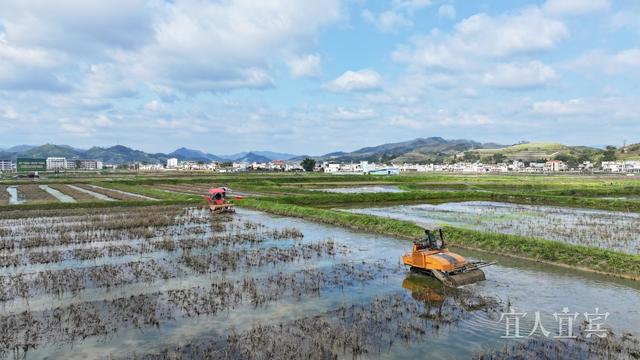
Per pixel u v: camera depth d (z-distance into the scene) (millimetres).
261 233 32000
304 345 12141
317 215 40094
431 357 11539
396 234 31406
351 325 13711
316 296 16875
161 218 38156
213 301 16109
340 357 11484
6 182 94562
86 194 65438
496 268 21344
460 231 28219
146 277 19578
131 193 67125
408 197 60812
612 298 16578
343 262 22828
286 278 19391
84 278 19422
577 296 16844
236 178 113000
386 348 12070
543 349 12047
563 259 22078
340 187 90562
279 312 15047
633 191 68938
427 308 15359
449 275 18359
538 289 17750
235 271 20812
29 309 15453
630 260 20141
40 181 99000
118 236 30047
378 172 177250
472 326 13727
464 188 81812
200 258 23250
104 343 12539
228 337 12766
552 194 64812
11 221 36750
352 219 36281
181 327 13688
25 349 12062
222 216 41719
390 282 18891
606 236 29891
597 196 66250
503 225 35188
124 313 14891
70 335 13078
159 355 11680
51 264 22266
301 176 130500
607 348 12102
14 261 22547
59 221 36719
